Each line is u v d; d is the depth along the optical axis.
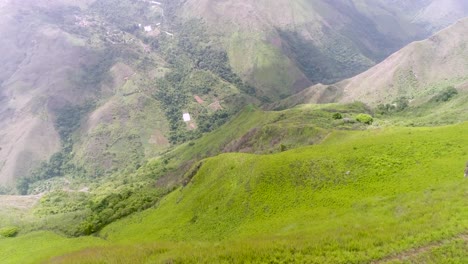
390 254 26.23
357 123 134.00
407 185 47.84
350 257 26.41
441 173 47.38
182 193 94.94
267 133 142.00
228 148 164.25
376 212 41.19
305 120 150.38
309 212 52.19
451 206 32.41
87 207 146.75
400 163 54.66
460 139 55.34
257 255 28.48
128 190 141.75
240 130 193.62
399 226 30.75
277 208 59.66
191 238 66.25
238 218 64.06
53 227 124.94
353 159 60.56
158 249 34.84
